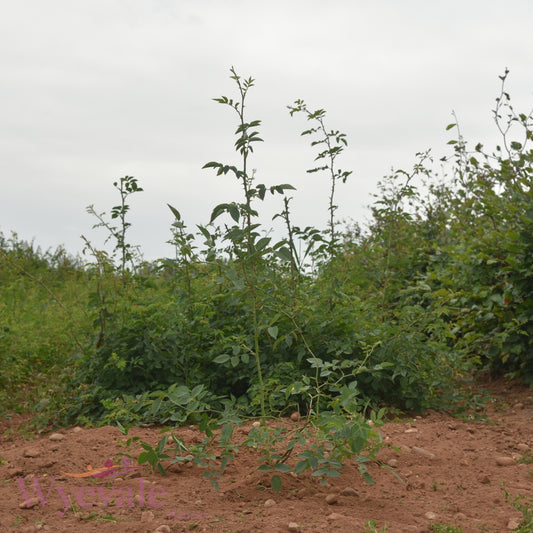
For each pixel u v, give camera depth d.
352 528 3.03
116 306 6.23
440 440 4.75
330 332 5.97
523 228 6.78
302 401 5.61
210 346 6.17
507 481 3.85
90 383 6.32
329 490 3.60
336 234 6.57
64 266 14.51
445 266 8.70
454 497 3.57
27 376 7.62
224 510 3.30
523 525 3.14
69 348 8.14
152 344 5.93
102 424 5.45
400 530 3.04
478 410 6.06
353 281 7.45
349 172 6.30
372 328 6.02
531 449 4.63
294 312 5.65
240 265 4.58
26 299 11.16
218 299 6.20
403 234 9.95
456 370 6.34
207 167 4.30
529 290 6.63
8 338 7.51
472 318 7.00
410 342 5.87
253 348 5.92
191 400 3.73
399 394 5.91
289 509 3.30
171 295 6.56
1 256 7.19
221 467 3.69
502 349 6.73
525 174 6.87
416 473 3.94
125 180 6.36
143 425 5.38
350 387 3.68
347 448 3.77
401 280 8.91
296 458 3.96
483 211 7.54
